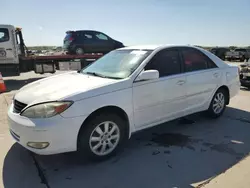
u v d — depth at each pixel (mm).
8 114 3309
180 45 4426
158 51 4020
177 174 3018
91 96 3111
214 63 4891
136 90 3541
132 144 3887
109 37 15383
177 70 4184
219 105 5066
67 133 2961
